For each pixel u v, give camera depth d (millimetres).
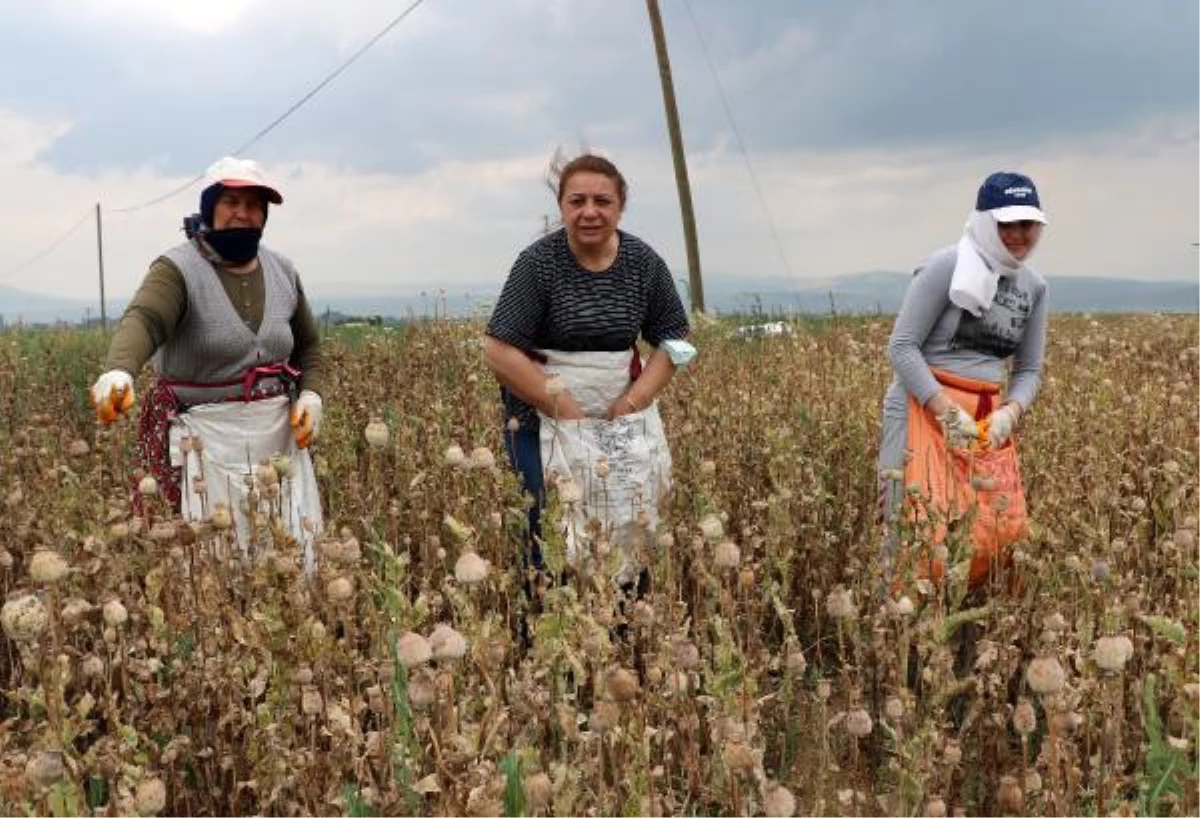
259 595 3102
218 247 4359
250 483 3574
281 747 2740
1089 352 9078
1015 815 2557
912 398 4578
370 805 2506
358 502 4793
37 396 8234
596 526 3393
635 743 2469
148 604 3254
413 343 9461
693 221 19375
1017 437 6004
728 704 2652
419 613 2596
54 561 2262
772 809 2154
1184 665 2922
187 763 3135
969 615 3211
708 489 4398
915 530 3666
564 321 4305
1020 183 4410
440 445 4902
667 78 19391
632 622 3250
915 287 4582
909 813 2803
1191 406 6441
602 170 4238
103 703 2805
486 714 2359
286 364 4633
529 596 4242
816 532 4996
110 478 5047
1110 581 3510
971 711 3359
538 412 4395
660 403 6727
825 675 4562
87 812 2357
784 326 11789
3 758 2346
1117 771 2822
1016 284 4590
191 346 4367
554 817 2314
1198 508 4551
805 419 6258
